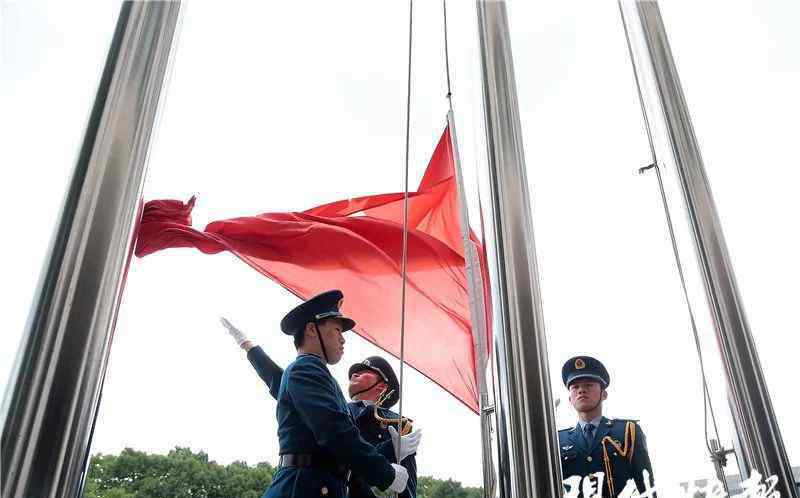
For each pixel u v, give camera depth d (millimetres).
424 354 4660
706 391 3037
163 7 1908
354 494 3217
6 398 1328
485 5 2600
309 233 4758
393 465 2520
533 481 1656
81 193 1554
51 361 1354
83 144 1638
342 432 2422
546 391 1783
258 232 4730
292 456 2580
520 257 1986
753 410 2238
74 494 1318
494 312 1966
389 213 5324
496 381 1868
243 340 3482
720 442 2861
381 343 4645
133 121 1692
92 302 1437
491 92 2387
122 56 1780
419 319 4734
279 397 2766
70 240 1488
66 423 1325
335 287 4711
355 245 4793
